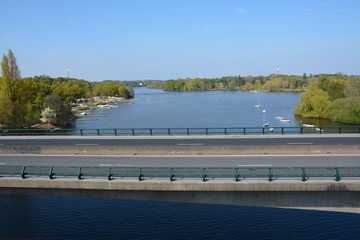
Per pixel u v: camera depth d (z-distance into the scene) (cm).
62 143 3972
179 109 15600
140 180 2198
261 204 2117
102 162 2927
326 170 2358
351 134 3950
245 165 2675
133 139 4084
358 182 1984
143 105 19400
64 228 2773
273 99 19125
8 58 8519
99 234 2673
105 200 3462
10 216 3020
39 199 3481
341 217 2952
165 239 2584
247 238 2586
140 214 3094
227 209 3188
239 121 10325
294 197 2075
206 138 4000
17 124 8219
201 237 2598
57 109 10744
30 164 2920
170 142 3781
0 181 2300
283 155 3014
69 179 2258
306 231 2688
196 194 2164
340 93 10794
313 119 10138
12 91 8569
